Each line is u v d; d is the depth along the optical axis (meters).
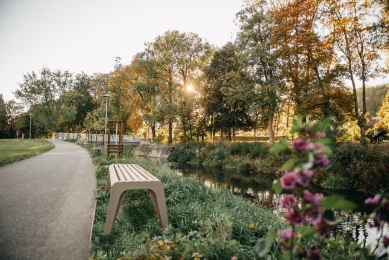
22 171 9.34
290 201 1.77
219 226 3.46
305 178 1.53
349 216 8.76
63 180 7.85
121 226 4.44
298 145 1.52
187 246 2.88
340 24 21.39
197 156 30.03
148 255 2.79
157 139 42.81
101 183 7.34
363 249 2.36
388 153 14.84
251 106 24.39
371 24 20.20
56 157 14.65
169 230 3.74
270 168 21.02
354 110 21.89
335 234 7.01
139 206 5.40
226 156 26.23
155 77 41.00
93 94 61.41
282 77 23.42
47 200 5.57
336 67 20.66
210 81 34.56
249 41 25.17
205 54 39.19
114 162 11.14
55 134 52.84
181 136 41.41
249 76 24.98
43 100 55.34
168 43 38.88
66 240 3.60
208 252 2.93
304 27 21.86
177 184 7.18
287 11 22.16
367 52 21.27
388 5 18.73
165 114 36.81
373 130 29.02
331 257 3.25
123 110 28.62
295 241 1.78
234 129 33.47
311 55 21.38
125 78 39.53
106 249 3.59
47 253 3.19
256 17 24.45
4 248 3.25
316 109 20.58
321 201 1.60
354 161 15.34
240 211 5.98
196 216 4.83
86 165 11.44
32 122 59.41
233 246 3.21
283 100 23.58
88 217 4.59
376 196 1.80
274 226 4.73
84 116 59.50
